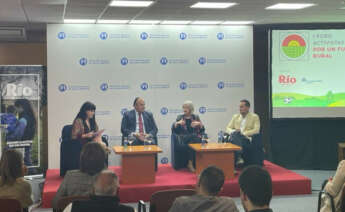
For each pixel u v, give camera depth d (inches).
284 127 363.3
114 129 336.5
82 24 330.6
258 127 305.9
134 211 108.2
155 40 341.1
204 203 109.2
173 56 343.6
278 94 349.4
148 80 340.8
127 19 317.4
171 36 342.6
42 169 332.8
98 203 106.5
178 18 316.8
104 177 108.2
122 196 256.8
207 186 111.9
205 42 347.3
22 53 376.8
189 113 310.3
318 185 302.4
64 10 277.0
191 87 346.3
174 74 343.9
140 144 296.8
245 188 86.4
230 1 259.9
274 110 350.3
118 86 336.5
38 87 327.3
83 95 332.2
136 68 339.0
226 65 350.3
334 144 361.1
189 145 290.7
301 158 364.5
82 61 331.6
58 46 328.8
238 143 300.8
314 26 358.0
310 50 347.6
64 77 329.4
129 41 337.4
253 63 362.3
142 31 339.0
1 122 320.8
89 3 257.0
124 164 263.7
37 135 329.1
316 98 349.1
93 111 286.5
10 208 140.4
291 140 363.3
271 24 358.6
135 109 308.3
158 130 343.0
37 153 329.7
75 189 146.1
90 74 332.8
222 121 350.6
